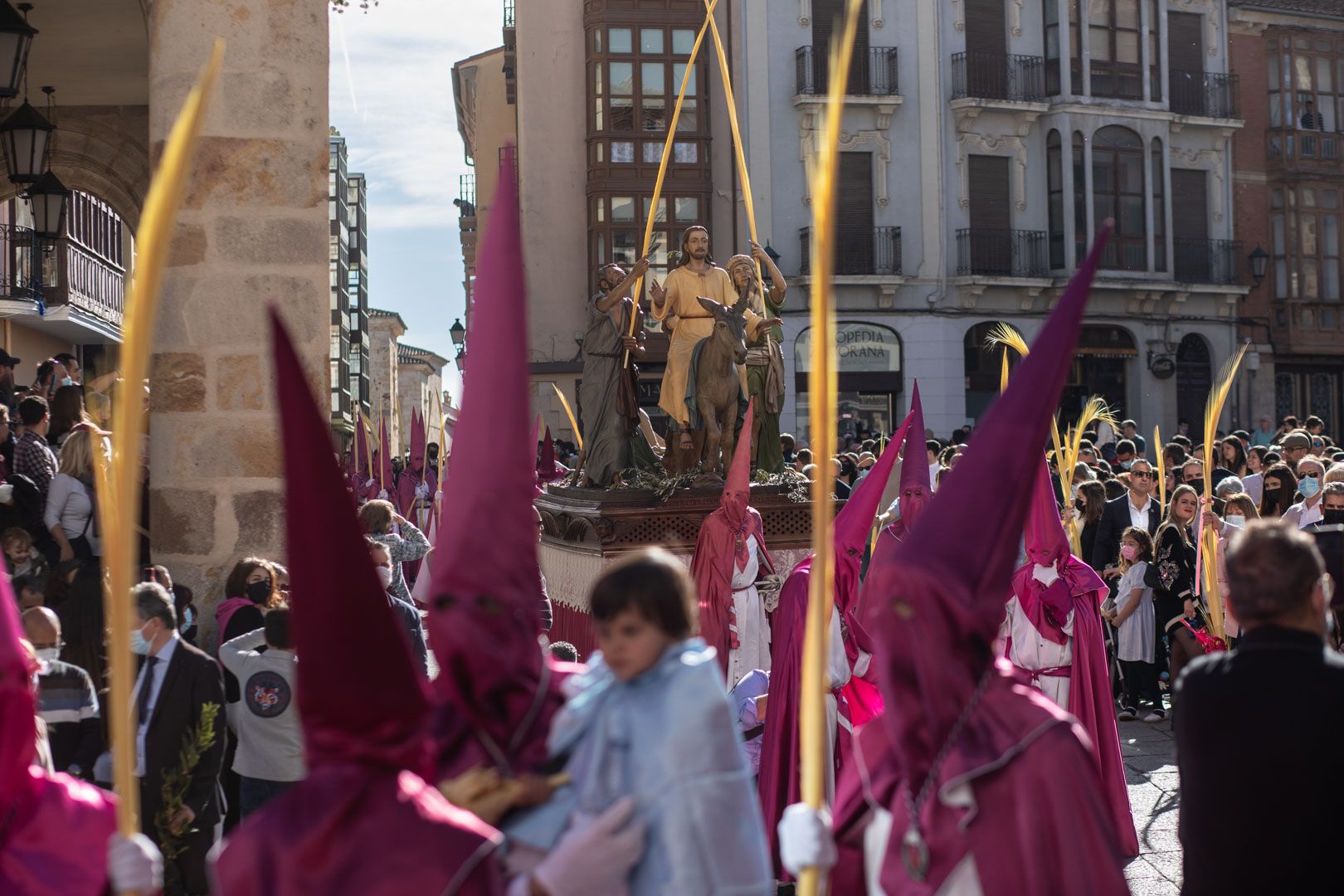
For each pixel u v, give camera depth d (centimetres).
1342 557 519
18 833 341
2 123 1172
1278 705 356
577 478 1166
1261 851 352
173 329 848
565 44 3369
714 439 1097
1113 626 1188
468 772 326
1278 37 3903
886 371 3544
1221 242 3838
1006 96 3622
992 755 336
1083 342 3684
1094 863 331
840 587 723
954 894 338
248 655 682
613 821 310
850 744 725
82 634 704
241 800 681
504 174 371
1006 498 352
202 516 846
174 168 270
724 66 885
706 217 3369
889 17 3522
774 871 726
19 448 914
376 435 2697
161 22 853
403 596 983
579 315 3362
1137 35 3744
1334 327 3941
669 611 330
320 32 866
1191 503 1167
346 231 4378
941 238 3550
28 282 2281
